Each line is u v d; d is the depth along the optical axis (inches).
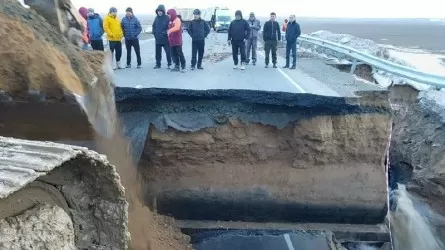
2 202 127.3
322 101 361.7
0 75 243.3
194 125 361.4
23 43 254.5
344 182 375.6
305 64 558.6
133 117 359.6
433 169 402.3
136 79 406.6
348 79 438.3
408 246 393.4
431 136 428.8
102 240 160.2
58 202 150.2
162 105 364.2
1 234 124.5
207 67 505.0
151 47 709.9
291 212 374.0
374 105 372.2
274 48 508.4
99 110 291.6
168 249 303.4
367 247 368.8
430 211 402.9
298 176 374.3
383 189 375.6
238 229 362.3
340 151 377.4
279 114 368.2
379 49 808.9
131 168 334.3
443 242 386.9
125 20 472.7
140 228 290.4
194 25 468.4
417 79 426.9
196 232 358.0
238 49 538.3
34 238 135.0
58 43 293.7
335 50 610.9
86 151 144.3
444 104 445.4
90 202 158.9
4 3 274.2
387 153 395.9
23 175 120.1
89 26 437.1
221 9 1250.6
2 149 140.9
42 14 331.0
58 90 251.6
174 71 465.4
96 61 331.9
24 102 248.1
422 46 2086.6
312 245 332.2
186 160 368.8
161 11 467.2
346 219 377.7
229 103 366.9
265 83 402.9
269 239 338.3
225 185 369.4
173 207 369.4
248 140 369.7
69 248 151.4
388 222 388.2
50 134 257.6
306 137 369.1
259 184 371.2
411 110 484.4
